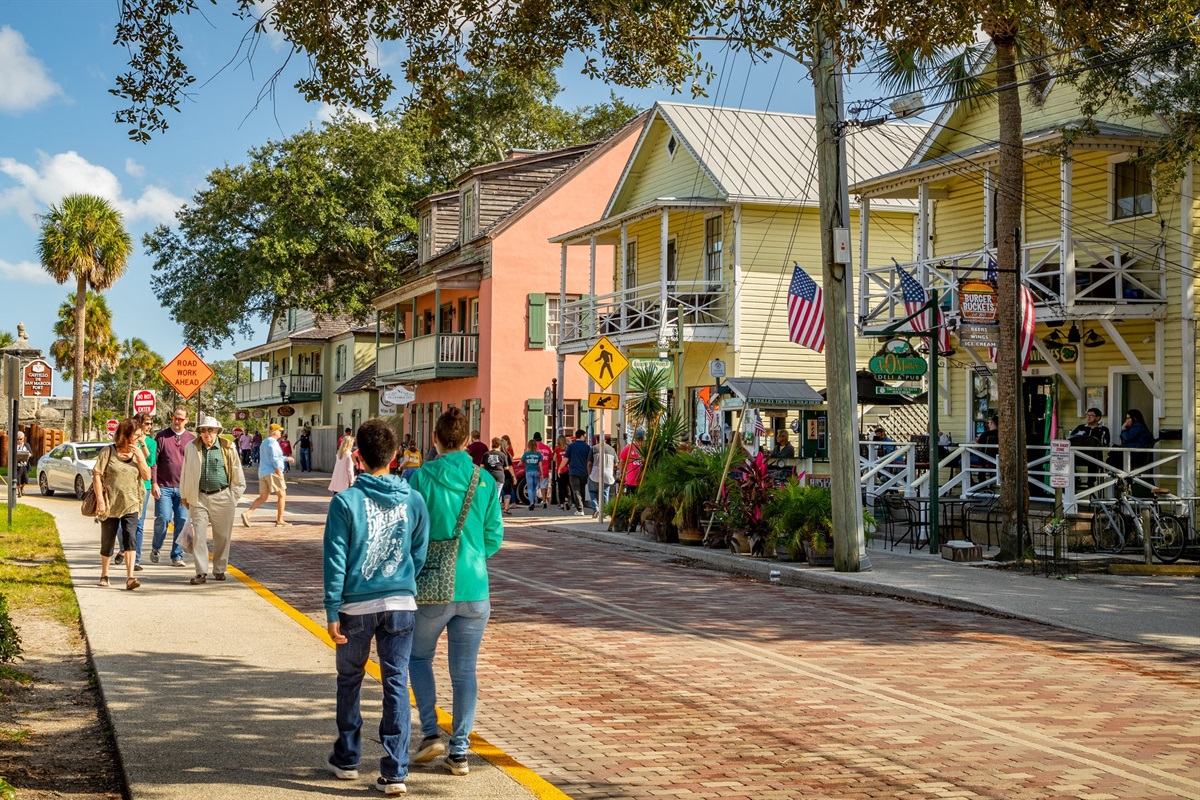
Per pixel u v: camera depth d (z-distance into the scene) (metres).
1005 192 17.52
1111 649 10.85
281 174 44.19
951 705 8.34
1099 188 21.89
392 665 5.95
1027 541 17.30
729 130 30.52
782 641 11.01
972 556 17.55
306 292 46.84
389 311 51.75
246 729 7.05
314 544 19.14
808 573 15.90
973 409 24.70
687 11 13.56
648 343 29.44
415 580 6.24
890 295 23.11
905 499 19.78
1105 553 18.25
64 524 21.78
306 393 64.56
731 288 28.88
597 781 6.35
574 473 29.11
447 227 45.97
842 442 16.19
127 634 10.16
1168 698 8.72
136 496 13.27
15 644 8.45
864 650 10.58
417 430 47.81
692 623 12.02
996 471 21.64
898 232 30.98
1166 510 19.00
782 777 6.48
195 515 13.77
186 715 7.36
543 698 8.41
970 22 13.21
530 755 6.86
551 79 48.94
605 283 40.03
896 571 16.17
